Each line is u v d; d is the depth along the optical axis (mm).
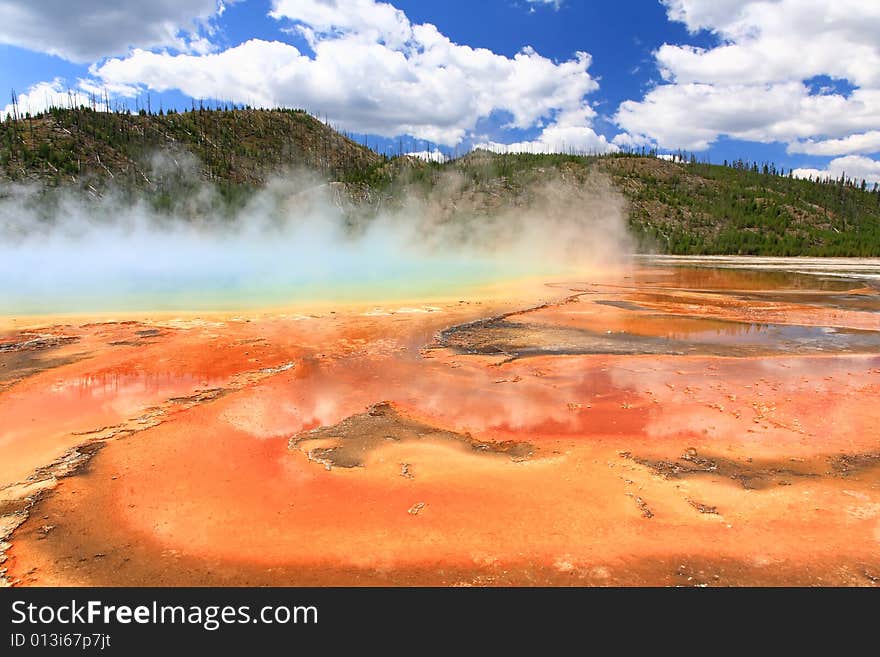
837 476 5672
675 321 15047
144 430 6727
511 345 11727
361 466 5840
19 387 8273
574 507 5027
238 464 5855
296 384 8695
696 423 7180
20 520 4734
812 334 13336
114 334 11961
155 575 4082
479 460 6035
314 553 4340
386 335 12492
